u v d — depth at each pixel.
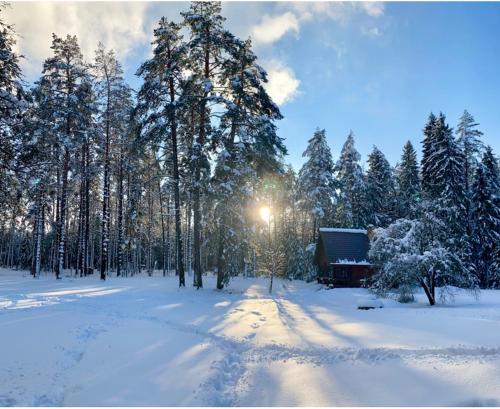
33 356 7.57
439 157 33.16
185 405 5.83
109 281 25.72
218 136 22.27
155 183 34.31
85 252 30.89
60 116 25.78
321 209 38.03
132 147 23.98
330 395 6.41
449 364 7.71
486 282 32.59
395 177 47.53
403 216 41.09
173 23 22.72
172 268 60.47
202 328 11.48
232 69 22.62
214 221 22.41
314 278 37.44
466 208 32.34
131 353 8.32
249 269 49.56
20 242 55.31
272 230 53.16
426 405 5.88
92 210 44.38
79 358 7.78
